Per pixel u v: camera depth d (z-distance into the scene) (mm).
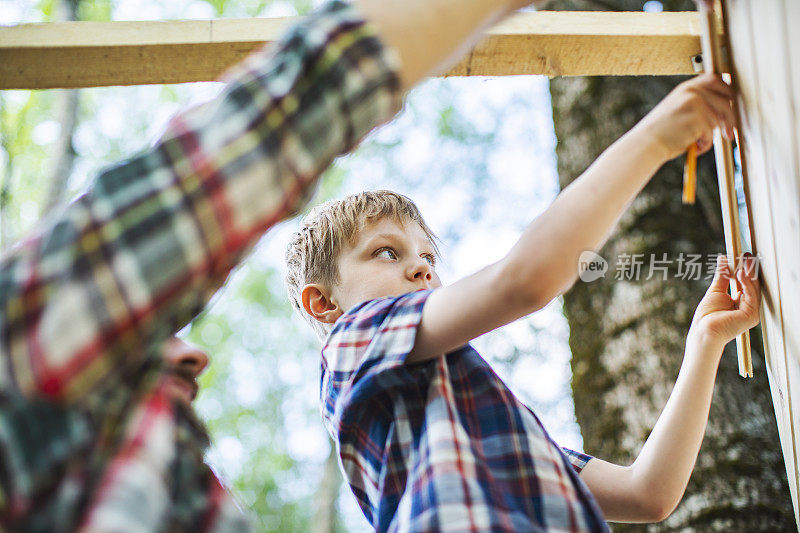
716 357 1261
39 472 519
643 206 2359
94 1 6246
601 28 1151
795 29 732
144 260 522
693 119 965
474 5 631
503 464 1021
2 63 1146
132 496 528
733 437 1884
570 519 979
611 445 2104
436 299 1058
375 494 1117
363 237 1396
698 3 1003
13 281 520
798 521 1297
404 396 1103
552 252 935
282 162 563
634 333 2195
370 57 583
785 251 953
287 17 1162
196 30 1146
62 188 5121
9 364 503
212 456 832
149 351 568
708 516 1799
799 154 810
